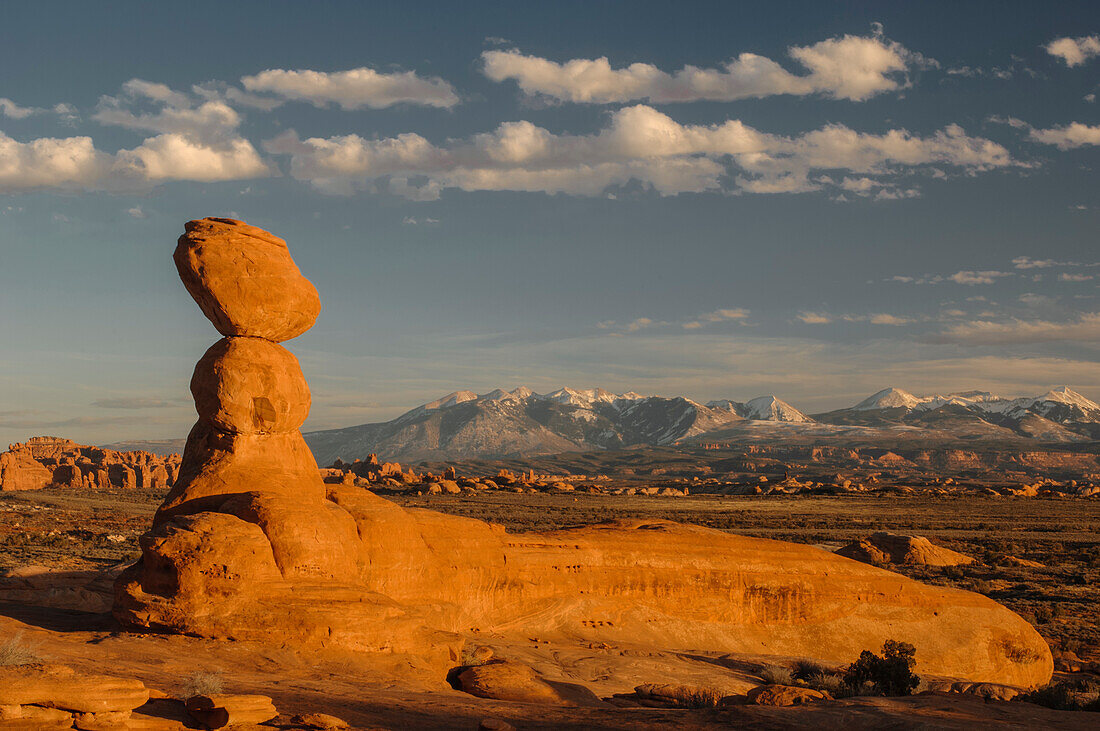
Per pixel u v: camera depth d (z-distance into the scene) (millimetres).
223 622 22125
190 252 25891
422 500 156750
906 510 154750
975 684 26562
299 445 27516
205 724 14727
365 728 15969
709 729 17594
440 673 23797
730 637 34000
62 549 69688
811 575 35844
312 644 22578
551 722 18109
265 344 26875
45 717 12945
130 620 22578
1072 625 49531
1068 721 18812
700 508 156250
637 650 30828
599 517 123938
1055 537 103500
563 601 32344
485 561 31047
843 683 26328
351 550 25906
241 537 22938
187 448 26984
